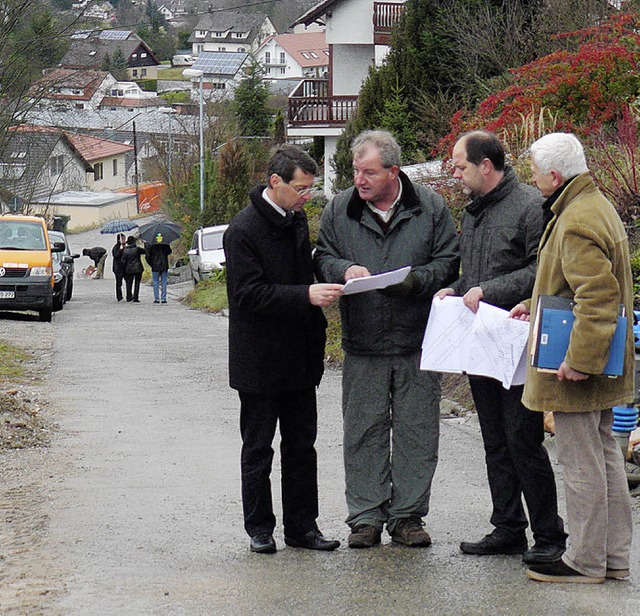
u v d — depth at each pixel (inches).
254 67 2418.8
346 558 239.9
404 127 1110.4
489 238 233.8
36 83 1658.5
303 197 235.0
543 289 212.2
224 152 1616.6
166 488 313.4
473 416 408.2
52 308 969.5
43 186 2399.1
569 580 217.8
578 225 202.5
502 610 203.9
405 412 245.4
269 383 238.5
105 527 271.4
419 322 244.2
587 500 212.2
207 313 1003.9
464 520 270.8
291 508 249.4
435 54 1127.0
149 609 209.0
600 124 581.0
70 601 214.2
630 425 298.2
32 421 411.8
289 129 1455.5
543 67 687.1
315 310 241.1
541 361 206.2
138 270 1192.8
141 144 3508.9
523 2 1088.2
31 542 258.5
